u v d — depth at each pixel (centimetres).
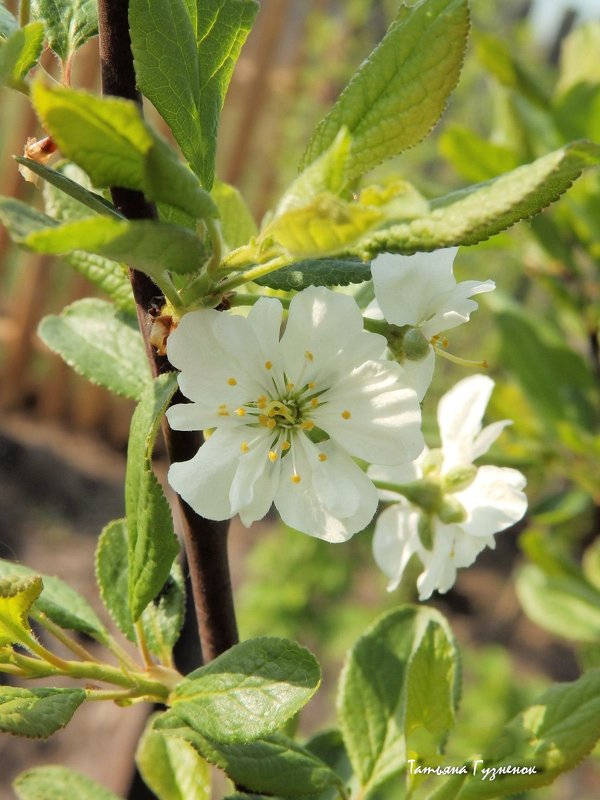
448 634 14
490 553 65
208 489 11
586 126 25
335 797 16
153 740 16
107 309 15
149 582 12
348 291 15
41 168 11
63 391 66
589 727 13
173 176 9
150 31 11
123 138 9
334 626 51
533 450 27
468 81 62
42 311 65
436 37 11
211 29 12
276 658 11
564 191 11
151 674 13
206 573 13
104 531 14
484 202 9
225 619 13
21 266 70
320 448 12
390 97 11
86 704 45
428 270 12
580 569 25
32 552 54
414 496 14
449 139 25
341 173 9
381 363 12
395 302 12
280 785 13
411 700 13
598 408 28
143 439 11
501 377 48
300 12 75
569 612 27
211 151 12
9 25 12
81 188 11
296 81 70
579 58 29
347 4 70
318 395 12
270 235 10
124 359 15
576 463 26
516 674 54
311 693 11
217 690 11
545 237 26
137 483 11
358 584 57
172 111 11
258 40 68
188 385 11
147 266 10
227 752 12
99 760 41
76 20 12
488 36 25
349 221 9
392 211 9
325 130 11
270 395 12
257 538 58
